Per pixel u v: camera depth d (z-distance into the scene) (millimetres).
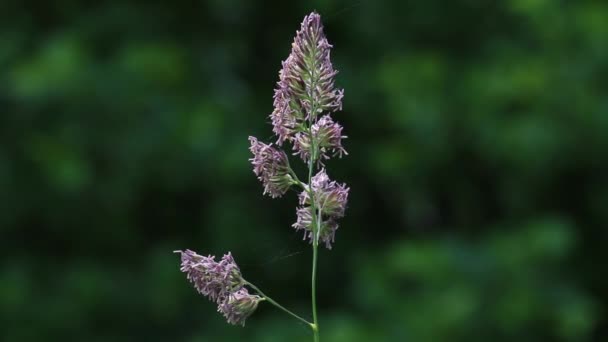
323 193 3199
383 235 10789
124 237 10172
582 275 10562
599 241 10625
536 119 8969
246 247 9742
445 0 9859
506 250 9148
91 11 9797
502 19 9891
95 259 10000
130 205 9867
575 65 9281
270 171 3186
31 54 9398
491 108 9156
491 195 10633
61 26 9688
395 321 9039
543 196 10258
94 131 9273
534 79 8984
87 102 9133
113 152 9227
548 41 9391
